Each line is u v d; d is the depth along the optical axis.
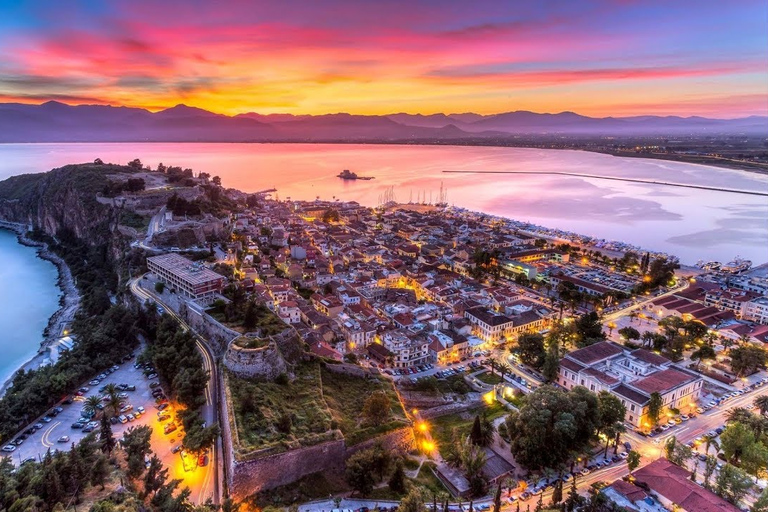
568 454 129.25
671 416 156.00
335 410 142.75
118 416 145.38
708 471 121.06
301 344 175.62
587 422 133.75
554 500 113.88
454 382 176.62
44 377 163.25
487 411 164.88
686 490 112.75
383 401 137.62
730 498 114.25
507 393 173.38
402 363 189.88
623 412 141.75
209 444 121.75
